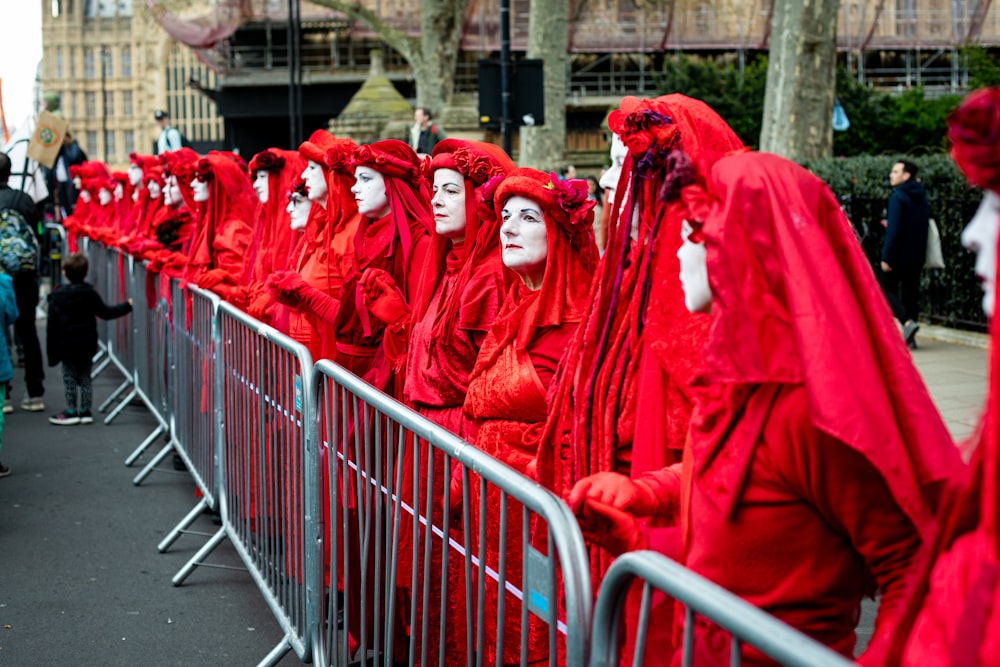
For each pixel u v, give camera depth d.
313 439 3.87
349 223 5.23
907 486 2.00
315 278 5.21
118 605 5.10
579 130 46.03
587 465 3.07
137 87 84.50
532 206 3.49
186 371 6.60
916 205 10.40
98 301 9.05
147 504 6.72
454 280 4.12
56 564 5.65
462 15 34.84
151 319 8.21
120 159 85.62
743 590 2.22
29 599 5.18
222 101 48.75
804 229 2.09
